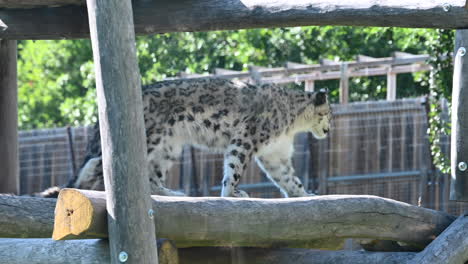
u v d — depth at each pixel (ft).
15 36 25.66
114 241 19.06
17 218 21.12
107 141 19.29
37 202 21.66
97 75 19.52
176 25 23.80
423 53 71.05
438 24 21.15
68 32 25.25
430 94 52.16
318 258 23.27
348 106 50.26
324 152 49.78
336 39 71.97
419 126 50.49
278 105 33.58
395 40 70.28
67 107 73.97
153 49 71.67
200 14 23.47
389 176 50.57
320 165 49.78
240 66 73.31
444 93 47.01
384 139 50.65
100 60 19.40
